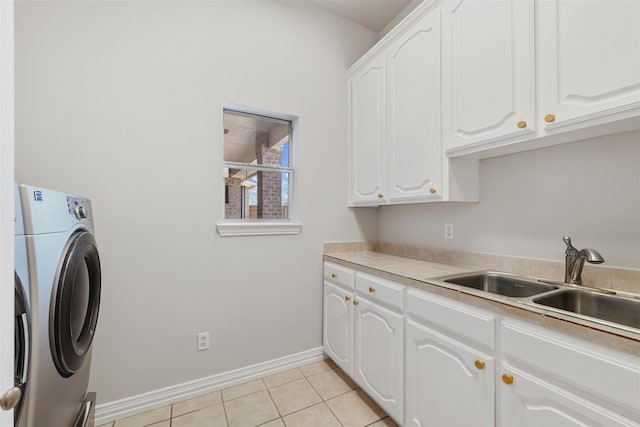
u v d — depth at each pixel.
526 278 1.40
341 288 2.04
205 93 1.83
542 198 1.40
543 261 1.39
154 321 1.69
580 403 0.78
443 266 1.76
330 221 2.34
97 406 1.54
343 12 2.35
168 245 1.73
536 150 1.42
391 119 1.93
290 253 2.15
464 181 1.61
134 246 1.64
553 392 0.84
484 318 1.04
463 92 1.43
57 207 0.92
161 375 1.71
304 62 2.22
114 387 1.59
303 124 2.21
